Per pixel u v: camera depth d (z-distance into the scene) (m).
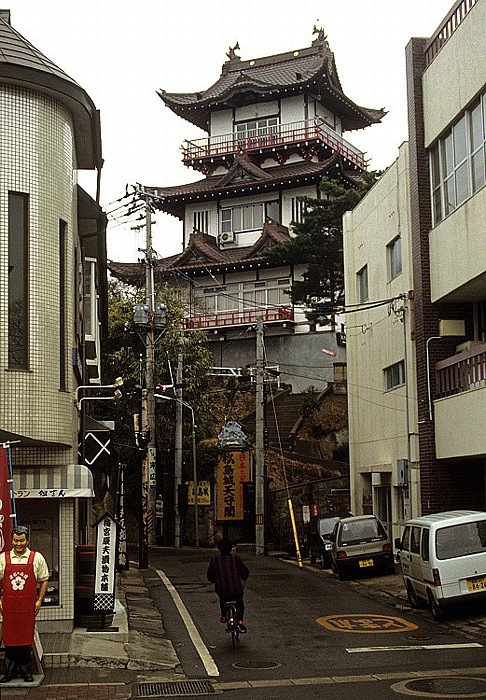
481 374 20.53
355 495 32.09
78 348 17.64
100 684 11.13
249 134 60.19
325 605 19.36
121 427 41.84
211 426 45.44
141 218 34.53
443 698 10.09
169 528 44.16
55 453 14.33
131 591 22.16
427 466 23.83
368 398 30.78
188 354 43.75
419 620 16.77
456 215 21.91
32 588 10.91
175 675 12.09
